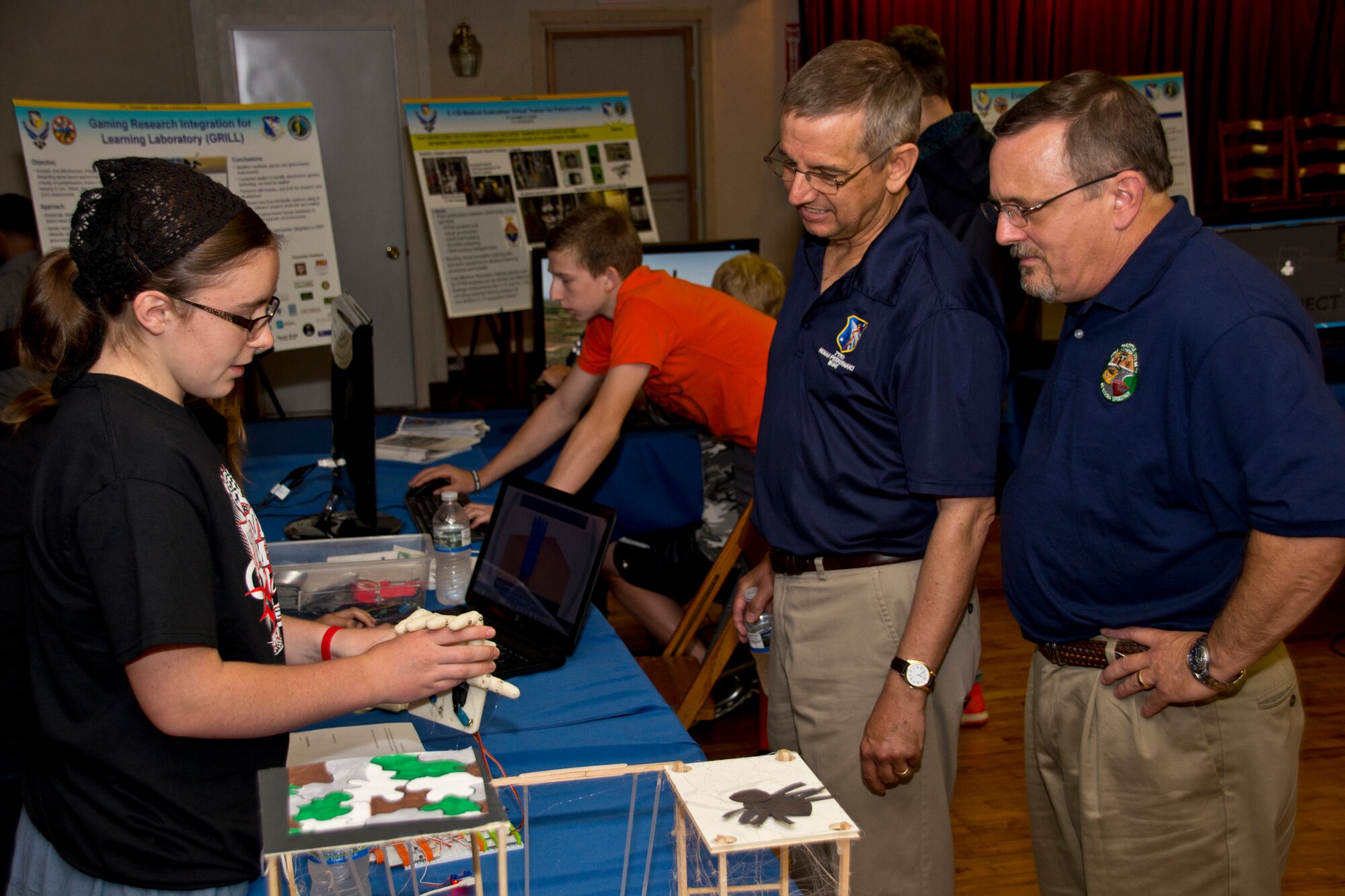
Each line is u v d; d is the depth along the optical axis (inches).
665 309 84.6
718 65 259.9
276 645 37.7
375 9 232.2
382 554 70.6
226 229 32.9
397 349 249.1
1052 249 44.0
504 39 248.1
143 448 31.9
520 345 240.8
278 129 180.5
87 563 31.0
